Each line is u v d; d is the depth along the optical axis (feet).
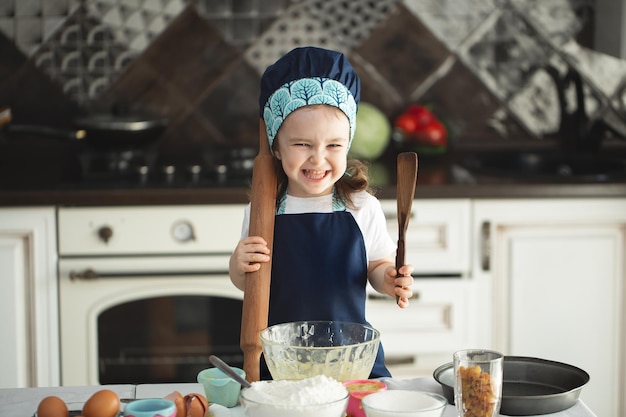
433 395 4.30
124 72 10.69
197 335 9.05
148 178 9.26
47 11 10.51
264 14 10.72
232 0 10.66
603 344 9.33
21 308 8.82
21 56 10.56
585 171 10.41
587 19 10.84
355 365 4.59
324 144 5.32
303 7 10.73
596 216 9.14
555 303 9.25
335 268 5.66
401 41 10.85
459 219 9.07
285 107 5.32
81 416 4.26
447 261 9.11
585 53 10.89
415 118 10.38
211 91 10.81
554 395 4.60
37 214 8.75
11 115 10.61
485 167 9.91
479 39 10.88
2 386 8.86
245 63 10.79
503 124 11.01
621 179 9.27
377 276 5.80
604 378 9.37
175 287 8.91
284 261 5.66
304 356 4.53
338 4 10.75
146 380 9.06
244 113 10.89
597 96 10.94
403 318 9.11
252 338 4.94
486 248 9.10
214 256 8.92
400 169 4.90
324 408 3.99
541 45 10.90
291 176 5.39
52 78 10.62
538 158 10.55
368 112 10.27
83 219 8.79
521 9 10.83
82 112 10.68
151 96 10.77
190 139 10.87
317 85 5.31
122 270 8.86
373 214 5.86
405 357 9.16
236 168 9.48
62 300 8.84
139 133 9.62
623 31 10.05
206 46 10.74
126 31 10.63
